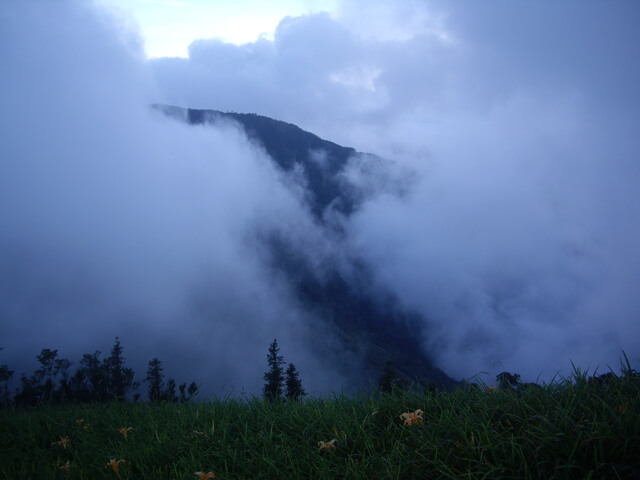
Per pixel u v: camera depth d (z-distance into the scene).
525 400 3.51
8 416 6.49
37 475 3.79
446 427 3.28
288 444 3.64
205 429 4.21
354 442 3.38
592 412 2.97
